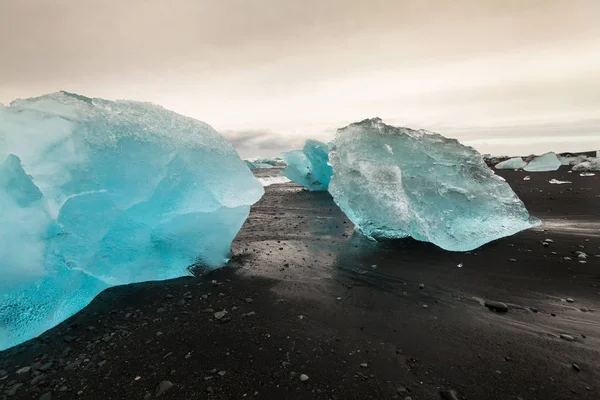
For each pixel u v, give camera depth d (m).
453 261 3.83
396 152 4.88
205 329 2.59
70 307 2.87
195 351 2.28
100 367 2.14
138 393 1.89
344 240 5.09
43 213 2.67
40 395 1.90
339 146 5.54
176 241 3.70
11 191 2.54
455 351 2.15
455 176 4.64
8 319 2.48
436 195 4.48
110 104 3.64
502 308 2.66
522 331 2.33
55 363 2.21
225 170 4.11
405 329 2.46
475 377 1.89
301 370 2.03
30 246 2.60
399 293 3.11
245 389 1.88
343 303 2.96
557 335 2.25
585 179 9.70
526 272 3.33
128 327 2.66
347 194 5.21
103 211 3.06
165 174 3.56
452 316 2.61
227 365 2.11
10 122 2.83
